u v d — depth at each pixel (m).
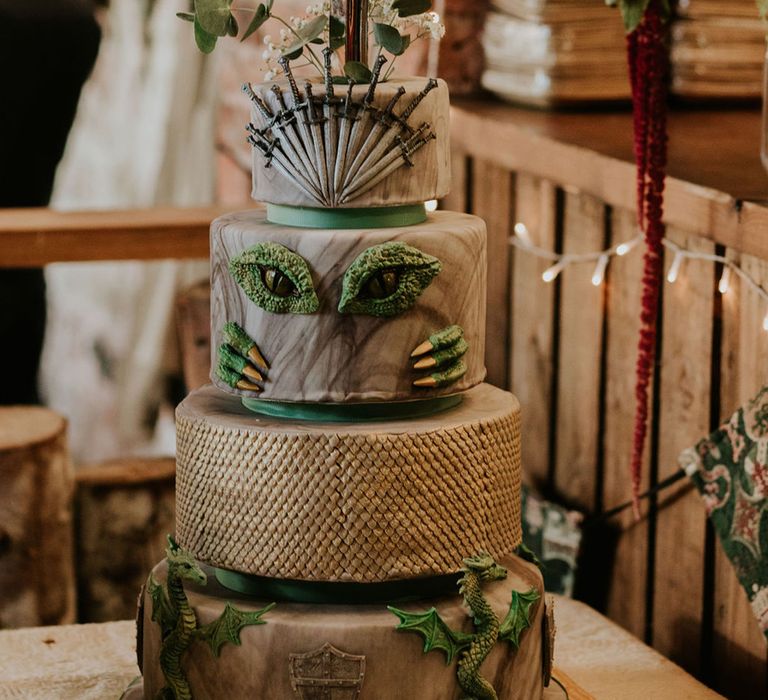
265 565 1.42
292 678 1.40
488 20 2.80
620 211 2.11
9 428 2.61
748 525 1.78
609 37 2.60
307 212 1.43
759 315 1.78
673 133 2.35
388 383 1.40
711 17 2.59
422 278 1.38
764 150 1.84
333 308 1.38
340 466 1.38
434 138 1.42
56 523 2.62
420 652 1.40
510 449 1.48
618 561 2.19
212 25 1.46
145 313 4.19
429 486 1.40
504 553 1.48
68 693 1.74
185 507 1.48
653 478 2.07
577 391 2.29
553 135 2.31
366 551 1.39
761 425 1.76
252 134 1.44
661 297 2.02
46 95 3.56
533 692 1.52
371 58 2.11
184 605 1.44
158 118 4.00
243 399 1.52
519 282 2.48
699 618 1.97
